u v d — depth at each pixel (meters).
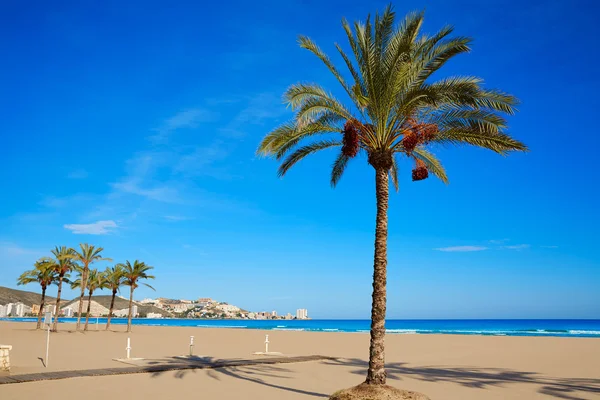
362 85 14.88
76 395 14.77
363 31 14.28
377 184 14.51
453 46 13.49
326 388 17.19
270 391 16.30
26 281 67.38
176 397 14.88
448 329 122.94
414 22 13.91
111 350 33.56
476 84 13.45
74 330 68.69
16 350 31.86
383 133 14.52
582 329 120.25
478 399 15.51
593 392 17.09
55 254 62.31
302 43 14.46
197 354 30.97
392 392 12.84
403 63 13.20
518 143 14.27
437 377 21.20
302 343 46.28
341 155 18.89
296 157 17.47
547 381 20.06
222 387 16.98
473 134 14.55
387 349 39.56
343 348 39.94
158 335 62.16
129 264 67.62
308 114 14.25
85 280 60.62
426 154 17.67
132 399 14.40
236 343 45.75
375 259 13.91
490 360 30.05
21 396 14.41
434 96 13.30
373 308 13.62
